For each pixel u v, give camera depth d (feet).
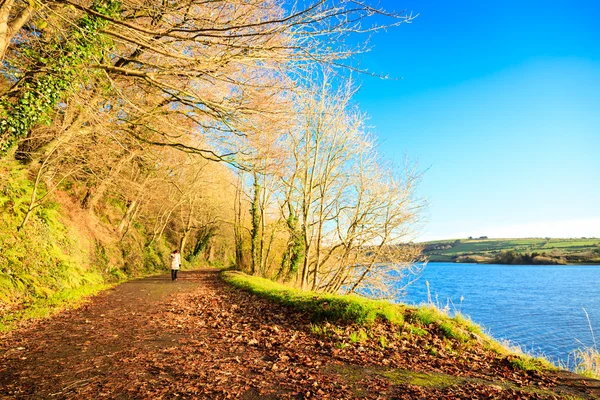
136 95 36.50
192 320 30.42
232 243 162.09
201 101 26.27
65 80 28.09
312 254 74.18
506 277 311.06
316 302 31.86
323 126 64.90
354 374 17.54
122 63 32.48
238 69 28.35
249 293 46.14
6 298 31.12
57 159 47.65
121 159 56.95
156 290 51.72
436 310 28.58
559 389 16.53
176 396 14.19
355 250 69.26
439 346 22.89
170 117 35.50
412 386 16.05
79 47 25.85
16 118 28.07
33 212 42.96
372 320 26.32
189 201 123.44
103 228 76.95
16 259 35.04
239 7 24.70
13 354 19.08
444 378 17.47
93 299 39.86
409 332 24.77
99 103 38.04
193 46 26.22
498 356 21.83
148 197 89.92
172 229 137.39
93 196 72.13
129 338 23.43
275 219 84.28
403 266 67.36
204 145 44.62
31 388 14.60
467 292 184.96
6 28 21.17
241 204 95.66
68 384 15.15
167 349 21.02
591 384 17.38
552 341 83.46
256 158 33.22
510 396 15.28
